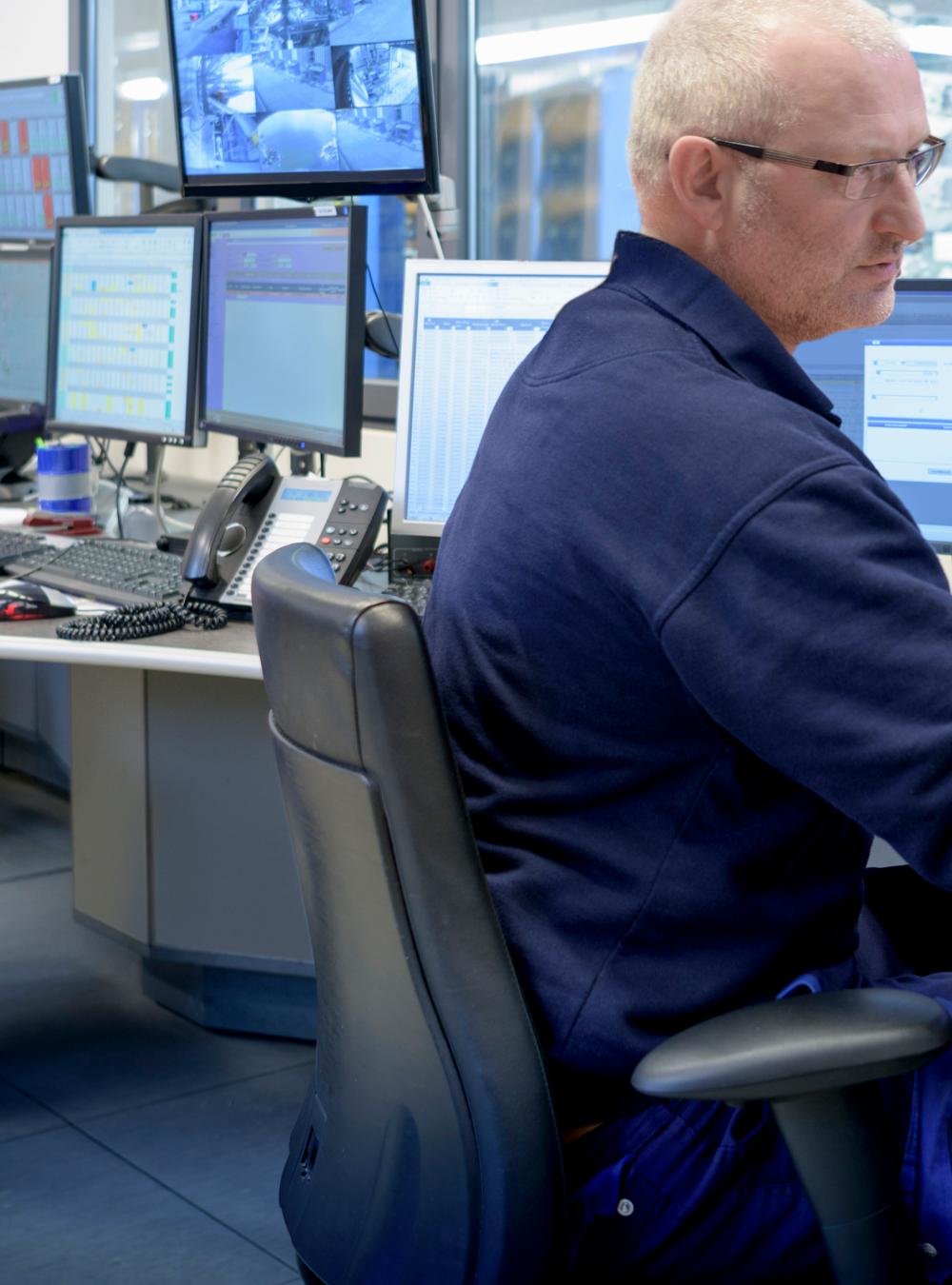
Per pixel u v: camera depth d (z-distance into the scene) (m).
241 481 2.04
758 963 0.97
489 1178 0.91
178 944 2.38
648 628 0.92
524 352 2.08
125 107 4.29
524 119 3.16
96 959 2.71
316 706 0.91
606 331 1.02
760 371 1.01
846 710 0.85
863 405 1.91
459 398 2.10
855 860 1.02
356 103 2.37
